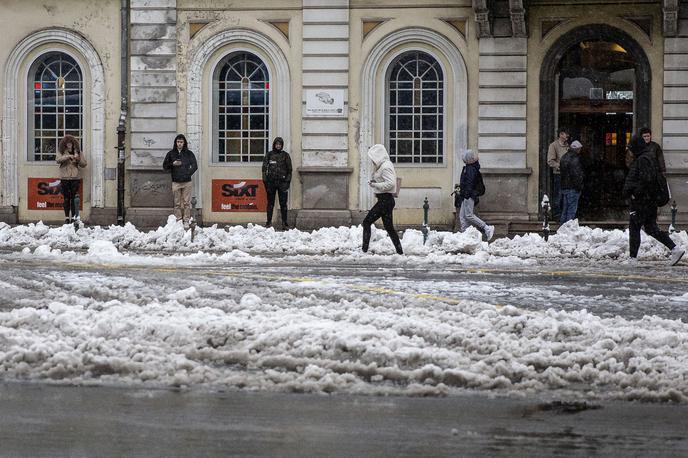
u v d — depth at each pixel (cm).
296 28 7456
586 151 7406
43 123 7750
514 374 2309
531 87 7288
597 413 2011
